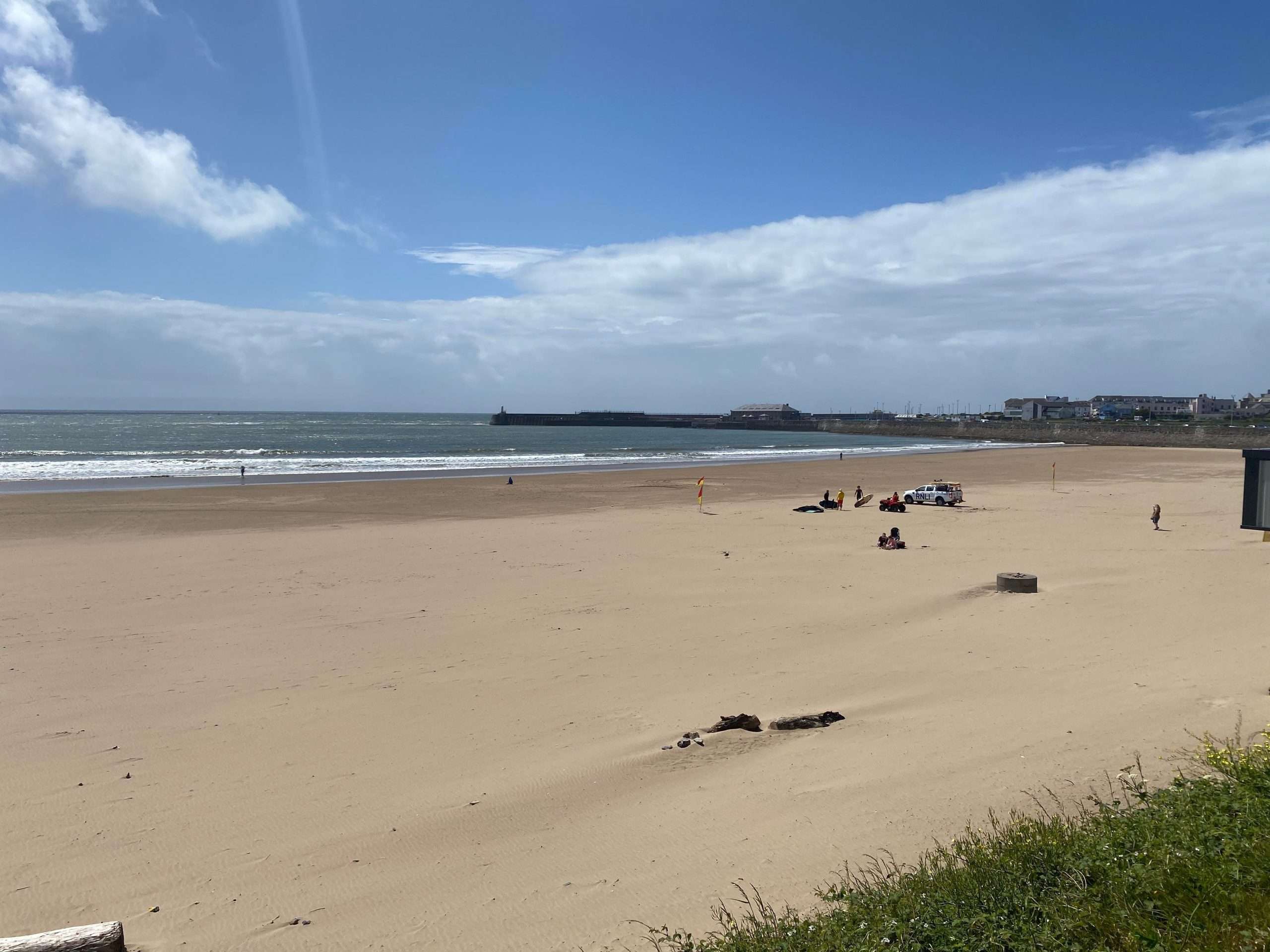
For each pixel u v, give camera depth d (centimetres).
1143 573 2250
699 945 557
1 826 831
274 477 5675
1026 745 976
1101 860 580
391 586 2173
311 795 907
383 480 5506
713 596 2039
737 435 19075
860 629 1700
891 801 834
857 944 513
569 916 646
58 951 536
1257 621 1623
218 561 2522
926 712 1156
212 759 1018
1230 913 488
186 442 11294
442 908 666
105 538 2931
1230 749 766
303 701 1254
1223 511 4041
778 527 3441
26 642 1592
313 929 639
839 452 10769
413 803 882
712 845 762
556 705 1234
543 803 878
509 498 4556
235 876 727
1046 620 1723
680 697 1267
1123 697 1173
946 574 2334
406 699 1261
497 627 1733
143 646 1573
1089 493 5119
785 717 1142
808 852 734
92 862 754
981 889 564
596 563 2527
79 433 13812
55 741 1079
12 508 3719
